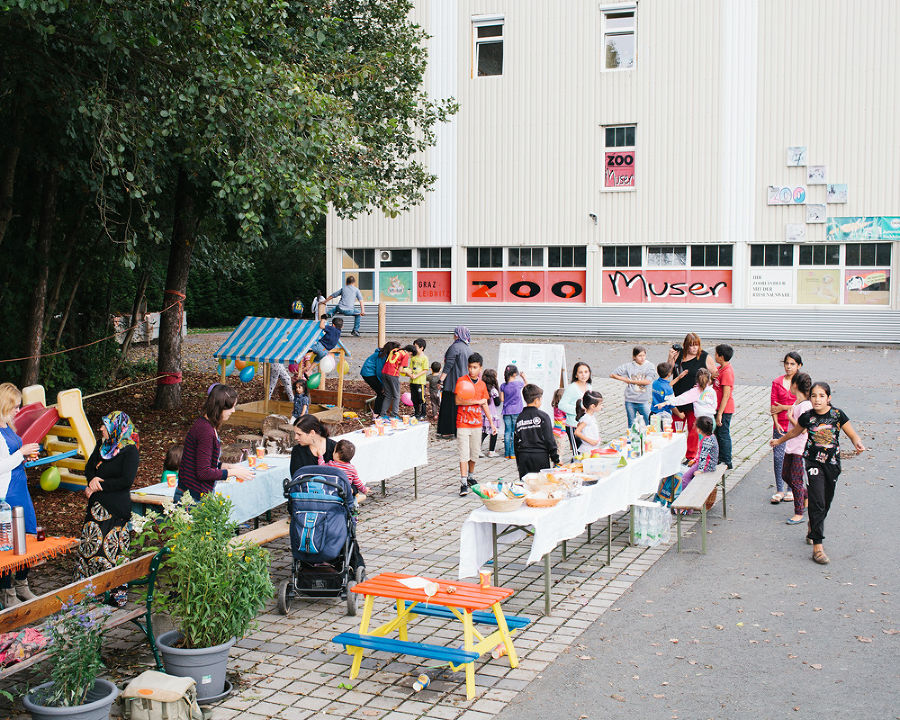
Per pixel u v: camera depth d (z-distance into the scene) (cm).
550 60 2970
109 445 736
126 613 662
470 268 3144
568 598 816
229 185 1035
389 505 1140
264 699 616
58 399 1137
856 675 648
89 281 1805
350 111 1370
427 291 3195
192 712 575
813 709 597
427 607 722
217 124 1034
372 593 661
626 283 2981
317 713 595
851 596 811
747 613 774
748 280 2856
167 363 1691
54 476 1125
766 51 2759
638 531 985
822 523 905
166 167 1502
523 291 3095
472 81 3052
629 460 958
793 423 1033
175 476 862
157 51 1047
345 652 698
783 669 661
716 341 2795
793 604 793
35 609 583
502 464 1365
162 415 1648
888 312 2678
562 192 2995
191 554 608
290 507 783
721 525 1052
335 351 1723
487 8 3014
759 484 1237
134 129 1091
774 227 2800
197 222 1708
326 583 786
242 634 629
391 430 1143
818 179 2734
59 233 1627
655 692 625
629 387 1420
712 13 2802
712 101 2825
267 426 1341
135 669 657
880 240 2708
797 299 2820
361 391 1944
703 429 1062
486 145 3059
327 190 1134
